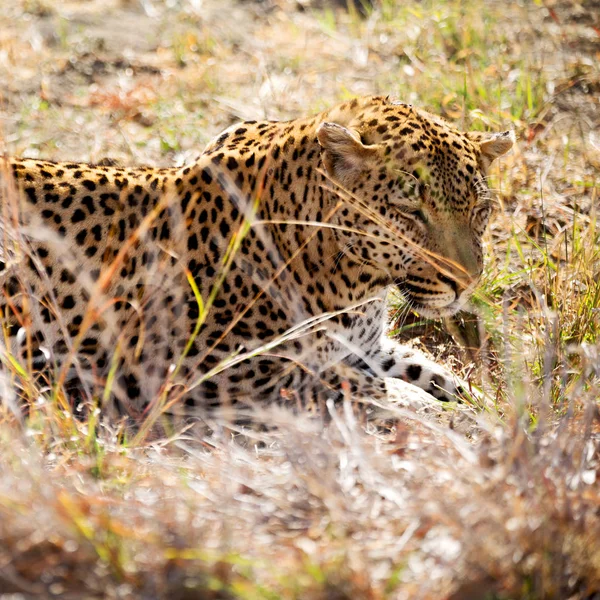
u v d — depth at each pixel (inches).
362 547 258.5
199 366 397.4
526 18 744.3
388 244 385.1
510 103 607.2
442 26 710.5
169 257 394.3
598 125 605.3
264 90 656.4
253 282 397.7
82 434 333.1
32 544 253.4
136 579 247.4
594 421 329.4
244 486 291.7
